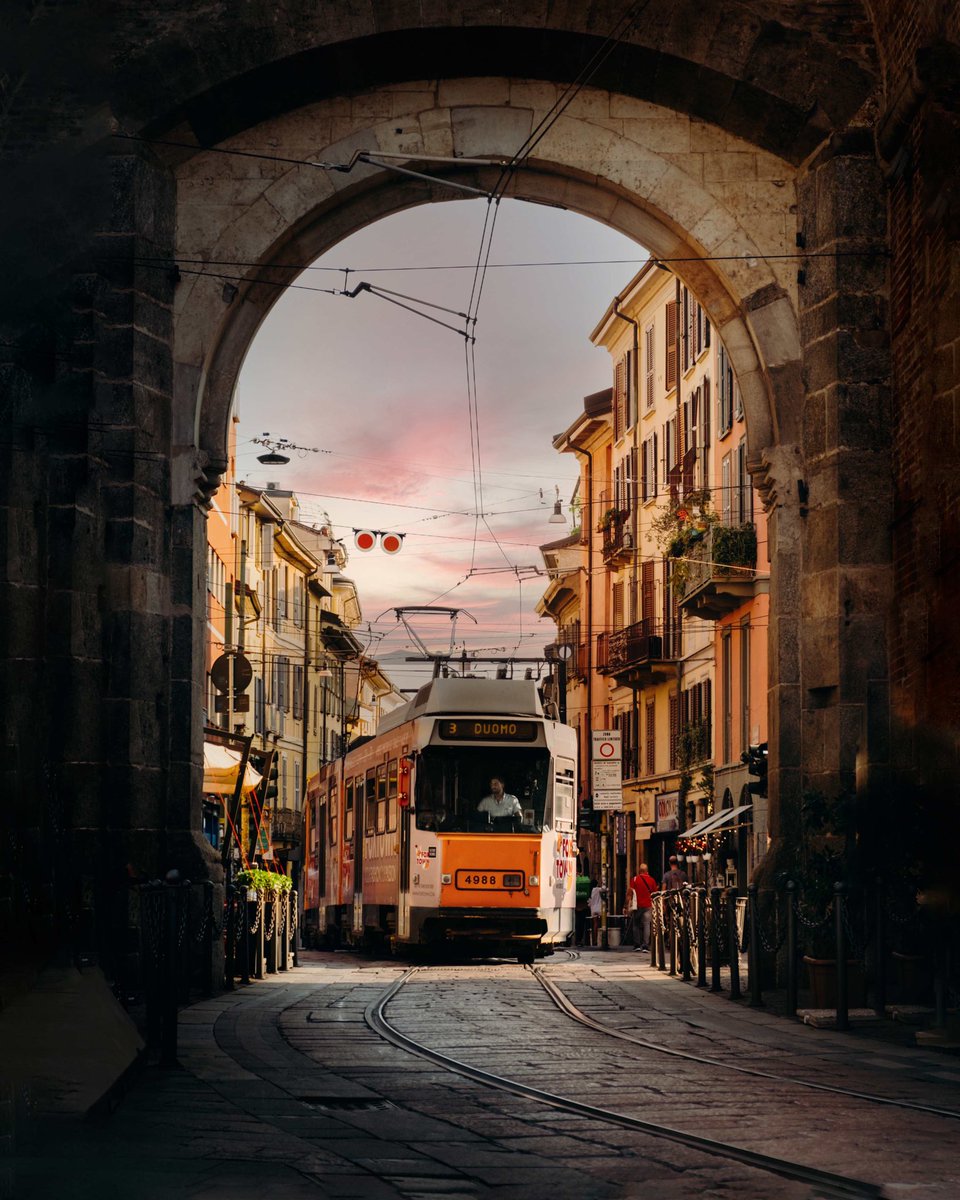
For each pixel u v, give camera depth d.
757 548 39.16
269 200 20.72
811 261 20.22
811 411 20.02
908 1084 10.59
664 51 19.97
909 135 18.45
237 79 19.89
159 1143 7.99
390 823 27.44
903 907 15.64
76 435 18.44
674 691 48.59
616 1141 8.20
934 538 17.16
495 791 25.34
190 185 20.72
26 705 16.52
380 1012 15.73
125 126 19.66
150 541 19.69
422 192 21.36
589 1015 15.63
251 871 22.48
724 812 41.06
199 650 20.36
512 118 20.83
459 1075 10.94
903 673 18.23
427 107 20.84
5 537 16.38
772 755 20.20
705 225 20.70
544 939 25.27
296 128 20.84
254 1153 7.77
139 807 19.06
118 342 19.59
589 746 58.59
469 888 25.03
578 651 61.38
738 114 20.38
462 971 22.98
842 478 19.31
